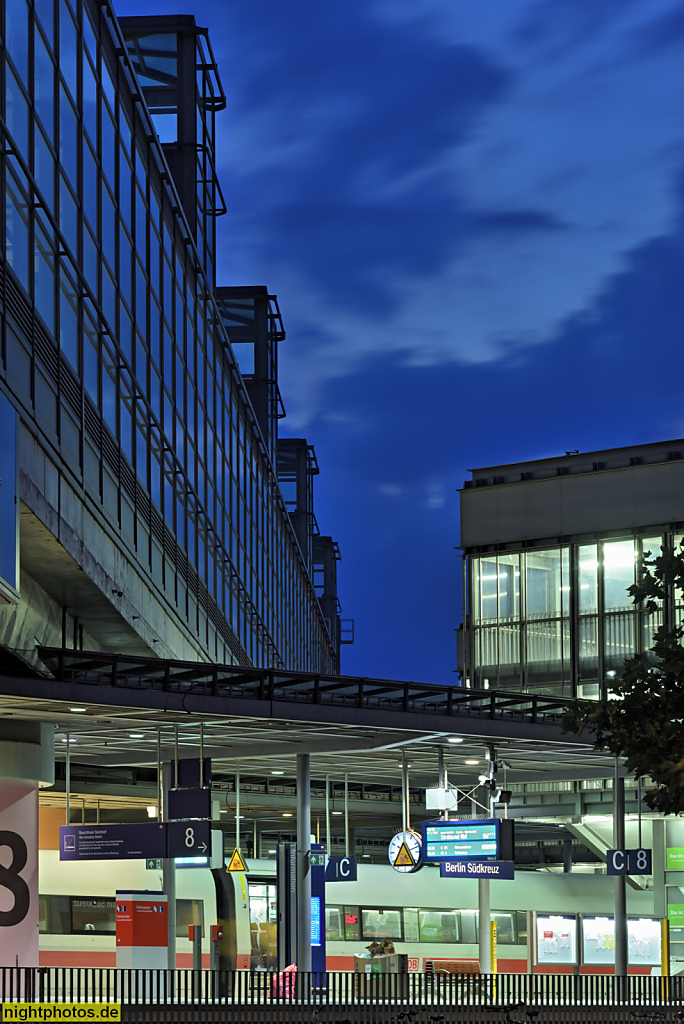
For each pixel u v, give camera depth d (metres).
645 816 51.78
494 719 35.50
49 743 31.47
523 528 60.16
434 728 34.34
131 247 36.84
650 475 58.06
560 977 32.22
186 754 38.66
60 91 28.80
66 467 27.52
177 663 29.53
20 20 25.39
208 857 32.03
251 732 34.47
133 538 35.59
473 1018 29.00
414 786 49.22
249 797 52.59
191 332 47.66
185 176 52.19
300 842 36.41
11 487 21.81
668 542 57.12
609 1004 31.80
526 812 54.56
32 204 25.67
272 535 74.31
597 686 57.03
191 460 46.81
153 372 39.75
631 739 23.02
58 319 27.69
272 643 72.56
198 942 42.41
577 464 59.88
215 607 51.66
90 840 32.19
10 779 29.98
